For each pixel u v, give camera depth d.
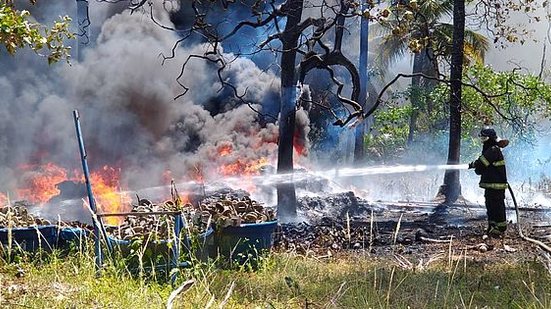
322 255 10.00
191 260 7.16
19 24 7.33
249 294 7.15
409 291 7.33
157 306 6.04
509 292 7.20
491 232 11.60
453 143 17.83
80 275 6.91
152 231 7.30
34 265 7.58
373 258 9.60
